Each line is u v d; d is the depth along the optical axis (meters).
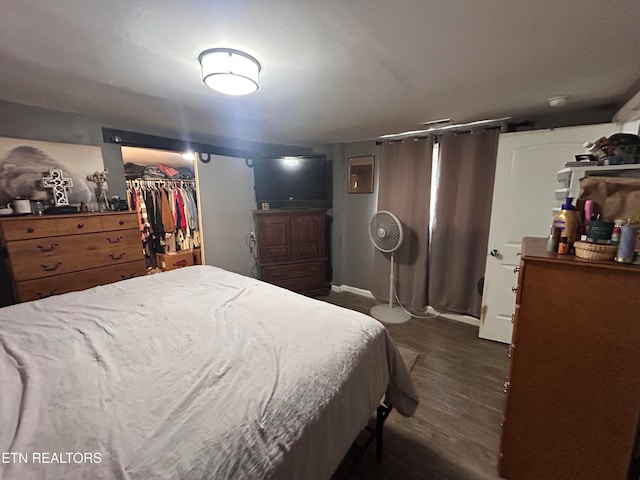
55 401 0.78
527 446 1.23
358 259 3.76
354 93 1.75
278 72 1.44
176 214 4.03
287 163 3.53
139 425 0.70
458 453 1.43
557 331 1.11
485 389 1.91
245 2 0.90
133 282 1.85
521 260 1.14
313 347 1.08
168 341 1.12
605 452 1.10
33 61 1.31
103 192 2.34
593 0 0.89
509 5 0.93
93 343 1.10
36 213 1.95
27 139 1.97
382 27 1.05
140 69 1.39
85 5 0.90
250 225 3.68
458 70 1.43
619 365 1.03
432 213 3.03
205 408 0.76
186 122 2.48
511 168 2.27
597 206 1.11
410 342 2.53
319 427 0.81
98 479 0.56
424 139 2.91
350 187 3.66
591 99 1.91
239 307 1.45
